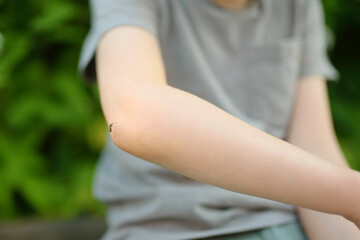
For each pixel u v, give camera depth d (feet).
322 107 2.97
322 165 1.92
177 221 2.59
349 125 6.33
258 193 1.91
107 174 2.86
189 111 1.93
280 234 2.59
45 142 5.84
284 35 2.95
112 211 2.81
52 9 5.24
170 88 2.03
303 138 2.90
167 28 2.72
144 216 2.62
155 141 1.90
